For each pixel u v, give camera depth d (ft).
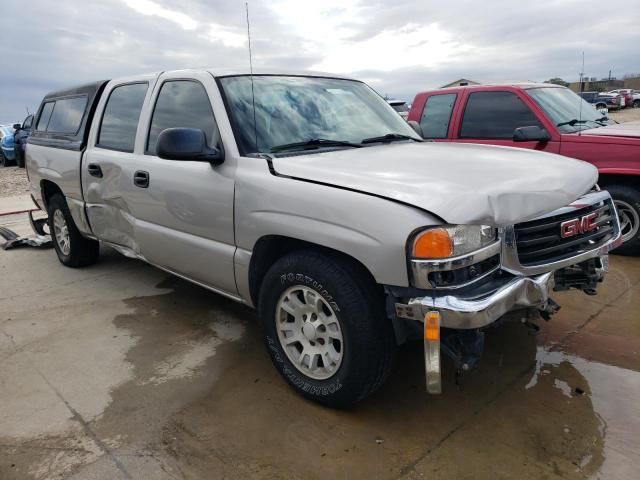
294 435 8.29
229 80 10.69
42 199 17.80
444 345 7.70
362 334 7.91
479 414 8.68
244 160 9.50
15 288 15.46
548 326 11.82
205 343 11.55
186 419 8.79
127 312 13.38
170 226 11.37
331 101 11.56
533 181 8.18
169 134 9.22
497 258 7.54
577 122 17.81
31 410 9.19
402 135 11.92
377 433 8.29
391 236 7.16
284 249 9.50
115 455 7.95
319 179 8.30
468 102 19.03
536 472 7.34
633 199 16.10
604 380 9.57
